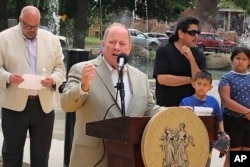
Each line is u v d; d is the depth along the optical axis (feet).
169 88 19.38
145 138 10.99
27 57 19.04
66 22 137.90
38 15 18.90
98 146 12.84
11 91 18.84
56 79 19.19
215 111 19.34
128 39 13.21
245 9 100.37
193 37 19.27
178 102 19.34
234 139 20.30
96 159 12.87
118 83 12.79
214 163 25.84
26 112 19.11
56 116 36.78
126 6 128.57
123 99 12.68
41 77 18.53
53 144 29.07
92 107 13.00
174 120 11.21
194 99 19.10
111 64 13.32
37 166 19.75
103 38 13.60
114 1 127.34
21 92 18.84
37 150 19.74
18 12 118.21
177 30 19.45
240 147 20.42
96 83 13.14
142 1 130.62
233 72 20.51
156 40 127.03
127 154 11.47
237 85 20.18
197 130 11.42
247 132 20.33
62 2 124.06
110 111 12.94
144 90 13.67
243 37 139.13
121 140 11.27
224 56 99.14
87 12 121.80
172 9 133.49
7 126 19.30
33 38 19.21
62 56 19.90
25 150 26.81
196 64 19.15
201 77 18.86
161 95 19.52
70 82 13.21
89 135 12.05
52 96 19.44
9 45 18.92
